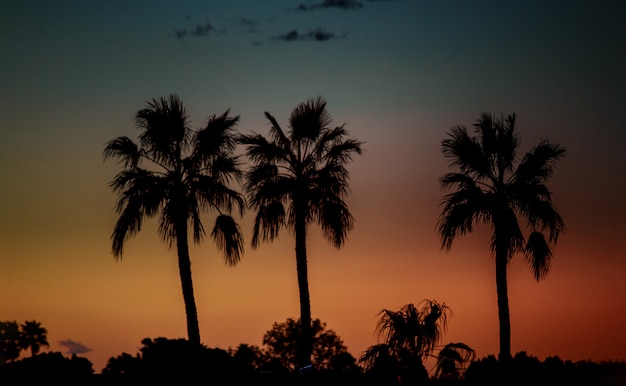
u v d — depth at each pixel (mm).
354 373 53219
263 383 51469
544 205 61812
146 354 46688
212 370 47156
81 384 45094
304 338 53875
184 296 60562
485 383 52750
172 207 61000
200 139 61938
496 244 61656
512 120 63062
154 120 61469
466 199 61969
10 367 45031
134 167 61500
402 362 52500
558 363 53531
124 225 60844
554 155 62906
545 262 61875
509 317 61219
